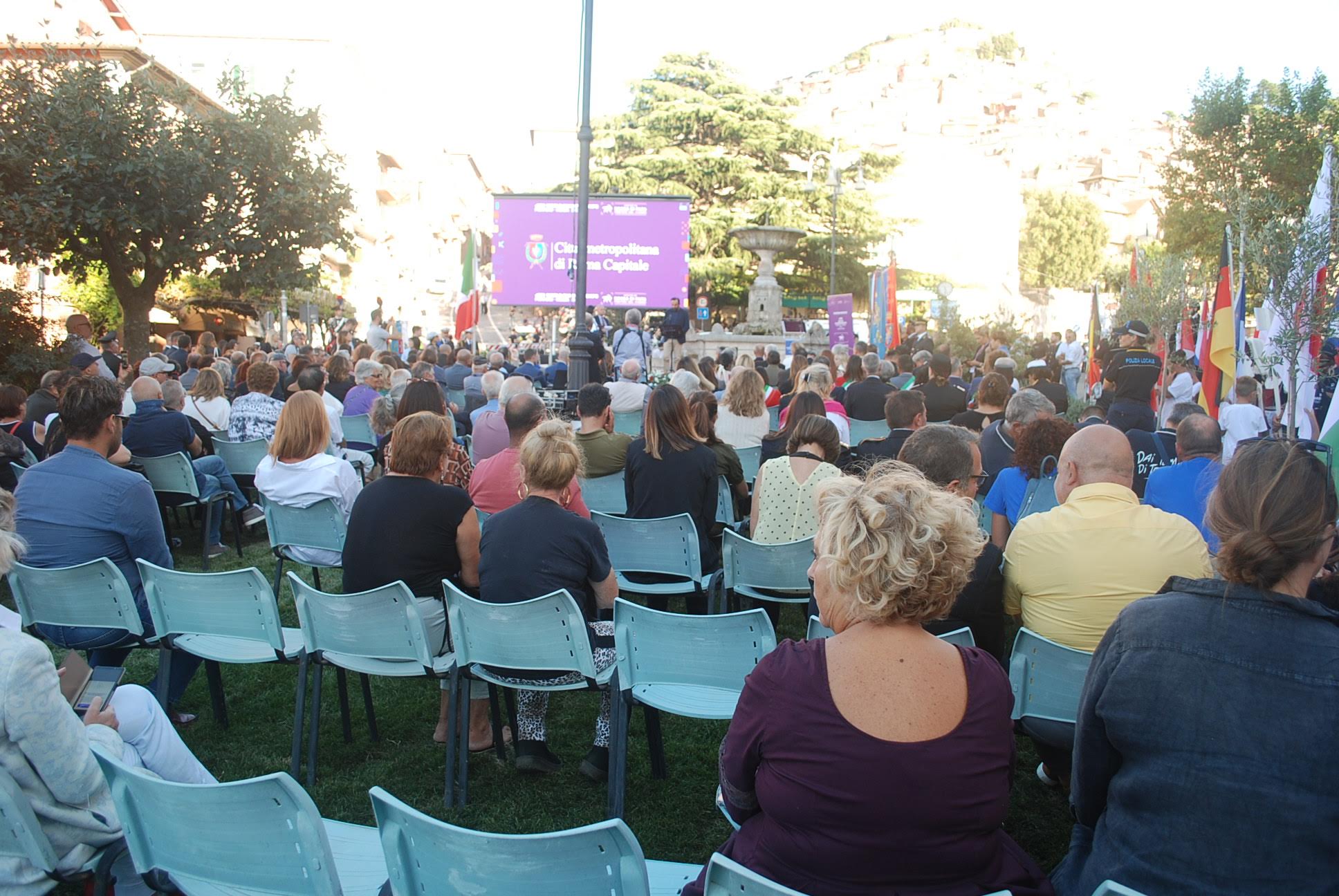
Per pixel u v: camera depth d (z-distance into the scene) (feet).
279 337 85.76
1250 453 6.55
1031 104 344.49
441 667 12.23
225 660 12.72
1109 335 52.34
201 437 28.45
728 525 20.30
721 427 24.44
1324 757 6.07
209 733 14.55
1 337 48.88
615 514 20.44
